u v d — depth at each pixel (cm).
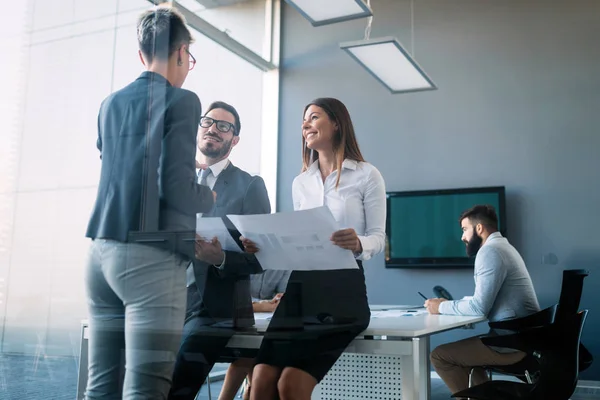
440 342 562
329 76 681
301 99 689
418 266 605
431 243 604
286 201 678
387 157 643
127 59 160
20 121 167
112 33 161
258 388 154
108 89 160
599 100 570
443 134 624
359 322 162
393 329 162
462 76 625
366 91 662
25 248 162
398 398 181
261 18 695
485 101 612
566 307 297
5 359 158
